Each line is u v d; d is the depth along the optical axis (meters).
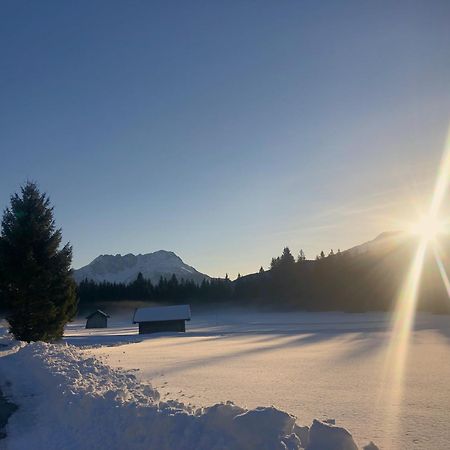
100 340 48.28
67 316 31.19
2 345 24.81
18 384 13.21
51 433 8.61
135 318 69.69
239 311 139.62
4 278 29.42
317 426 6.55
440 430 8.34
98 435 8.04
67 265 31.14
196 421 7.30
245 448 6.44
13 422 9.62
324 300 129.50
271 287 152.25
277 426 6.64
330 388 12.99
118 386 12.09
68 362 15.41
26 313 29.36
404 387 12.98
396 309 109.38
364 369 17.16
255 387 13.27
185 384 13.98
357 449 6.37
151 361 21.39
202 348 30.30
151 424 7.64
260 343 34.25
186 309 69.81
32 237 29.84
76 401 9.69
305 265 151.25
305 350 26.53
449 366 17.55
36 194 30.88
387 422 9.00
